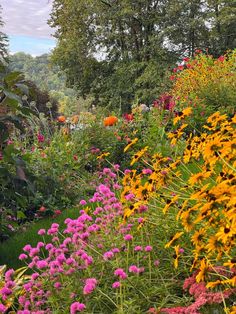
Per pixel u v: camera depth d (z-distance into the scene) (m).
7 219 5.98
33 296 3.14
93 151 8.41
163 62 32.72
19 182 4.72
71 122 9.28
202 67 14.52
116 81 33.62
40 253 4.95
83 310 2.87
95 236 3.63
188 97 11.04
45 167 7.48
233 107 10.77
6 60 4.74
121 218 3.82
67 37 34.50
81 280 3.12
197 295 2.83
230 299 2.73
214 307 2.73
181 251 3.20
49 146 8.43
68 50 33.53
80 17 33.84
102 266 3.24
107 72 35.19
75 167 7.93
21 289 3.46
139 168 8.25
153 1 34.34
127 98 33.88
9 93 4.35
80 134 8.75
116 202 4.12
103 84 34.97
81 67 34.91
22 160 4.79
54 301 3.03
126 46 34.97
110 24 33.94
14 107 4.61
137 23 34.44
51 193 7.15
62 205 7.15
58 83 37.72
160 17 32.97
